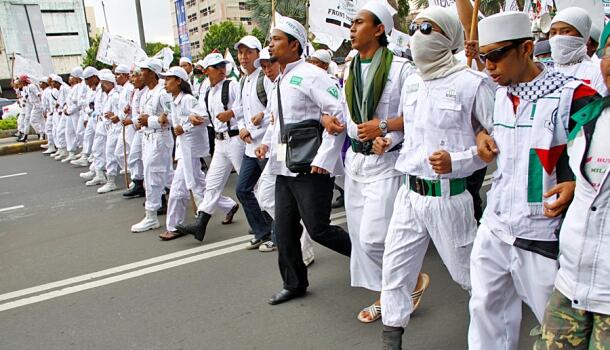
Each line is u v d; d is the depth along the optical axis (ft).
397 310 9.02
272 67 13.93
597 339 6.02
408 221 9.01
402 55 17.87
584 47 12.30
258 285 13.46
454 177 8.44
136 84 22.40
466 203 8.63
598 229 5.87
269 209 14.62
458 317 11.13
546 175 6.72
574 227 6.09
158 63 19.11
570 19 12.09
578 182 6.07
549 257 6.86
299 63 11.59
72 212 23.20
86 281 14.69
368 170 10.23
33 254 17.60
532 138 6.76
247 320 11.62
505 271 7.45
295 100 11.21
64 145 38.93
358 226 10.84
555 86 6.64
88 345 11.09
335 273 13.85
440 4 15.60
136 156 24.35
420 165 8.64
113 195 26.05
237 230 18.43
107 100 27.61
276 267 14.60
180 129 17.46
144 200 24.34
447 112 8.28
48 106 42.70
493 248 7.45
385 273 9.17
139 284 14.16
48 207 24.62
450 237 8.65
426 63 8.39
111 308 12.78
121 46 30.09
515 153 6.97
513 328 7.88
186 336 11.14
